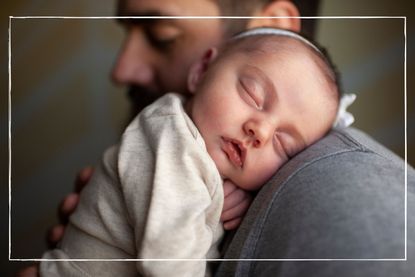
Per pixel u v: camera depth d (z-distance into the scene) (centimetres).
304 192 60
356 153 68
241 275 59
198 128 82
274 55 85
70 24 163
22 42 162
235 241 67
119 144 80
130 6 120
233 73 85
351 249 48
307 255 50
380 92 142
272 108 81
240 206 78
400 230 49
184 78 119
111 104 162
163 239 64
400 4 142
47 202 159
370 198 54
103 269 74
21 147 161
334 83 89
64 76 165
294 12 121
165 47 119
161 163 71
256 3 116
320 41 142
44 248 151
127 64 125
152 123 79
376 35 143
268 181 75
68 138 164
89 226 77
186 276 65
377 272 45
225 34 116
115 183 77
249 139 79
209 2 114
